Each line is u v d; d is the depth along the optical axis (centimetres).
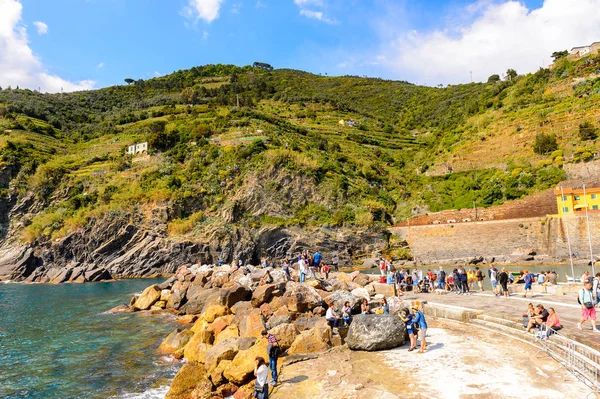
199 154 9925
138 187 8912
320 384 1191
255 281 3222
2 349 2317
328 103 18400
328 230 8331
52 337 2606
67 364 2003
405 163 12256
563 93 10794
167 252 7612
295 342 1620
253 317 2000
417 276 3178
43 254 7744
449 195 9256
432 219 8556
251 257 7875
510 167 8988
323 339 1641
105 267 7500
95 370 1892
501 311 1936
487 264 6762
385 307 2016
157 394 1569
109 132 13288
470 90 17888
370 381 1173
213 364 1597
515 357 1318
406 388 1095
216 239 7788
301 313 2209
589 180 7662
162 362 1980
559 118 9556
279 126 12912
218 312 2491
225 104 16312
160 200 8394
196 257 7606
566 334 1383
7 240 8481
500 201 8206
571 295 2408
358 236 8300
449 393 1038
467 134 11631
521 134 9850
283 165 9231
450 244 7712
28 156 9925
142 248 7712
